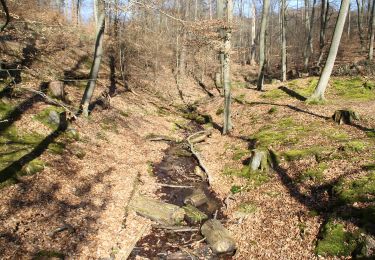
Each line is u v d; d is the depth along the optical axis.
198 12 49.38
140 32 35.06
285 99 25.38
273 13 67.75
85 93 19.64
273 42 64.12
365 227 9.30
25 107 16.92
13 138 14.62
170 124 25.50
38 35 26.62
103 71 29.97
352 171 12.22
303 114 20.52
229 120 22.02
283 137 17.34
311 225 10.52
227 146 19.42
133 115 24.36
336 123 17.91
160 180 16.19
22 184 12.41
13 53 22.00
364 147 13.77
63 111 17.84
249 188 14.08
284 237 10.51
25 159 13.58
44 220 11.07
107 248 10.61
